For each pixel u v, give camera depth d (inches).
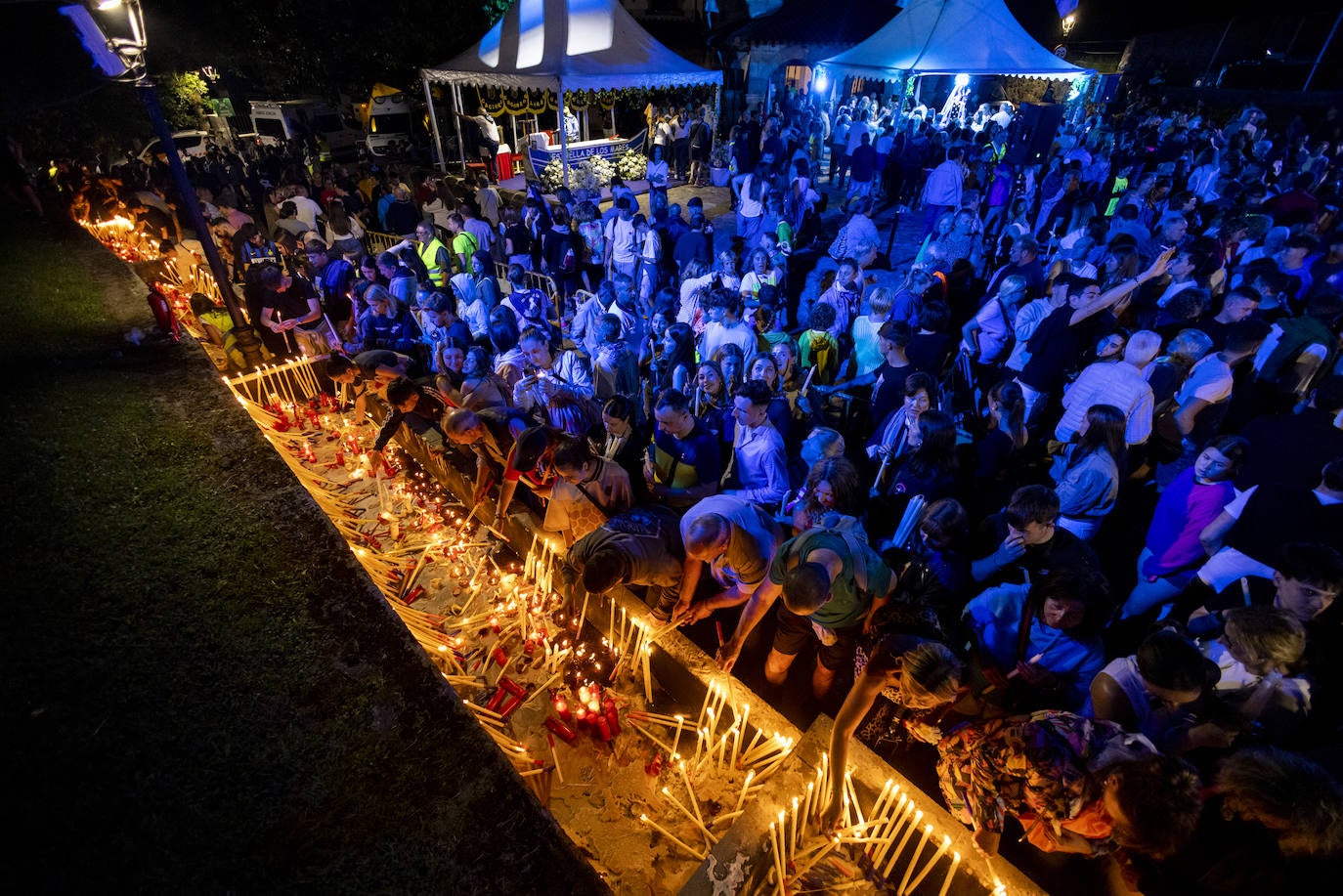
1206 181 502.3
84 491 151.3
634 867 116.4
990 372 287.0
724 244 571.5
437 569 183.6
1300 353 214.2
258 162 745.6
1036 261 292.0
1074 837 94.9
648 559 134.4
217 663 108.1
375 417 252.2
